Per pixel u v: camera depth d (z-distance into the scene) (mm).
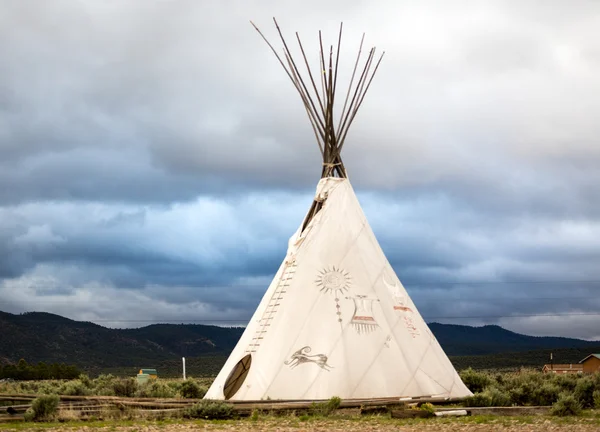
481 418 19234
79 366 142500
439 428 16938
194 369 108000
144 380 35375
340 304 24328
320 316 23984
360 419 19344
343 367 22969
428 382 23891
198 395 29484
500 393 23734
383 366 23422
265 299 25594
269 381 22734
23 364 79812
